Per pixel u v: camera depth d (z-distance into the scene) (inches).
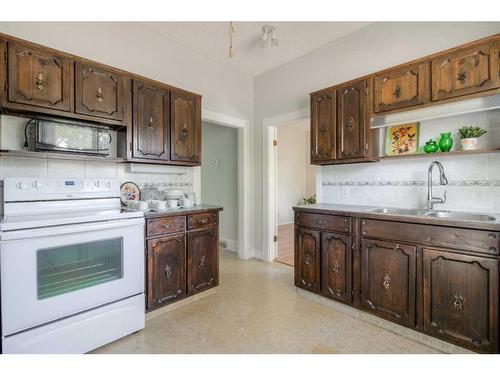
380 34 99.3
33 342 57.7
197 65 124.0
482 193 77.0
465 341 62.1
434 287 67.1
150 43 106.6
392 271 75.0
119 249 72.7
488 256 58.8
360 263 82.4
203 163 182.4
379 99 87.0
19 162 75.7
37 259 58.7
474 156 78.2
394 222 74.3
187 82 120.0
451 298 64.2
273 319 83.4
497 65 65.4
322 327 78.7
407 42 92.5
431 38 87.1
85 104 77.0
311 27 103.5
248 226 151.1
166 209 93.2
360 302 82.4
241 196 149.1
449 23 83.5
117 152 93.5
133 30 101.6
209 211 100.4
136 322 75.4
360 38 105.1
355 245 83.4
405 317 72.3
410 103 80.0
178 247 89.9
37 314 58.1
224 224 170.9
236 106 142.9
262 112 147.2
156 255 83.5
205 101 127.7
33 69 67.9
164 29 105.6
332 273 89.6
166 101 97.5
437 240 66.3
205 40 113.3
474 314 60.9
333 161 99.1
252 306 92.4
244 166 148.2
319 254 93.5
